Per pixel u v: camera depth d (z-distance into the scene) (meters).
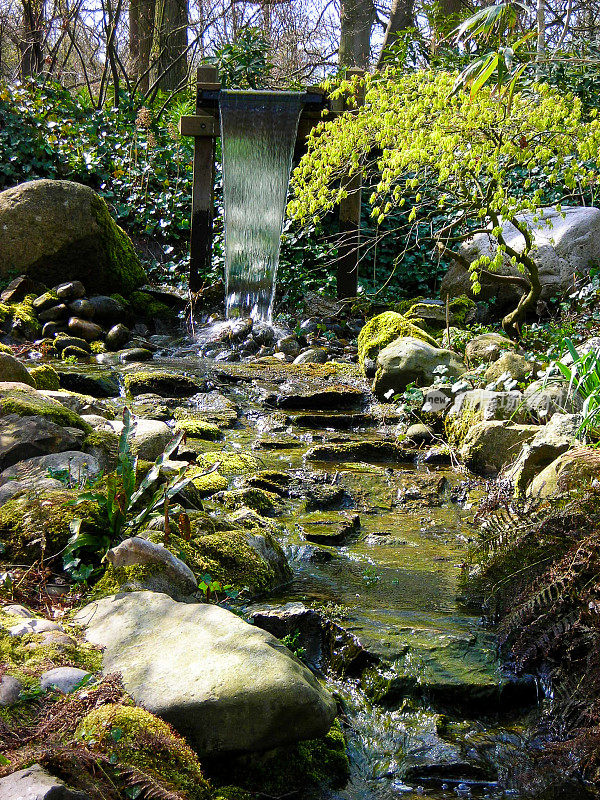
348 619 3.04
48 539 3.08
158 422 4.57
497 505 3.31
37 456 3.71
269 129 9.07
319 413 6.05
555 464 3.79
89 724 2.00
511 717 2.72
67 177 10.92
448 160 5.73
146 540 2.94
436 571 3.61
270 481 4.57
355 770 2.43
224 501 4.10
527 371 5.68
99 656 2.38
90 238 8.44
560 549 3.03
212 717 2.14
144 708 2.14
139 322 8.70
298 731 2.21
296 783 2.29
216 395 6.22
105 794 1.83
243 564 3.29
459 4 13.12
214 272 9.68
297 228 9.86
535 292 7.13
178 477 3.49
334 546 3.89
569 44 9.98
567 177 5.62
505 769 2.46
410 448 5.39
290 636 2.94
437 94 5.71
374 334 6.99
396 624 3.02
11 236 8.21
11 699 2.09
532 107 5.78
